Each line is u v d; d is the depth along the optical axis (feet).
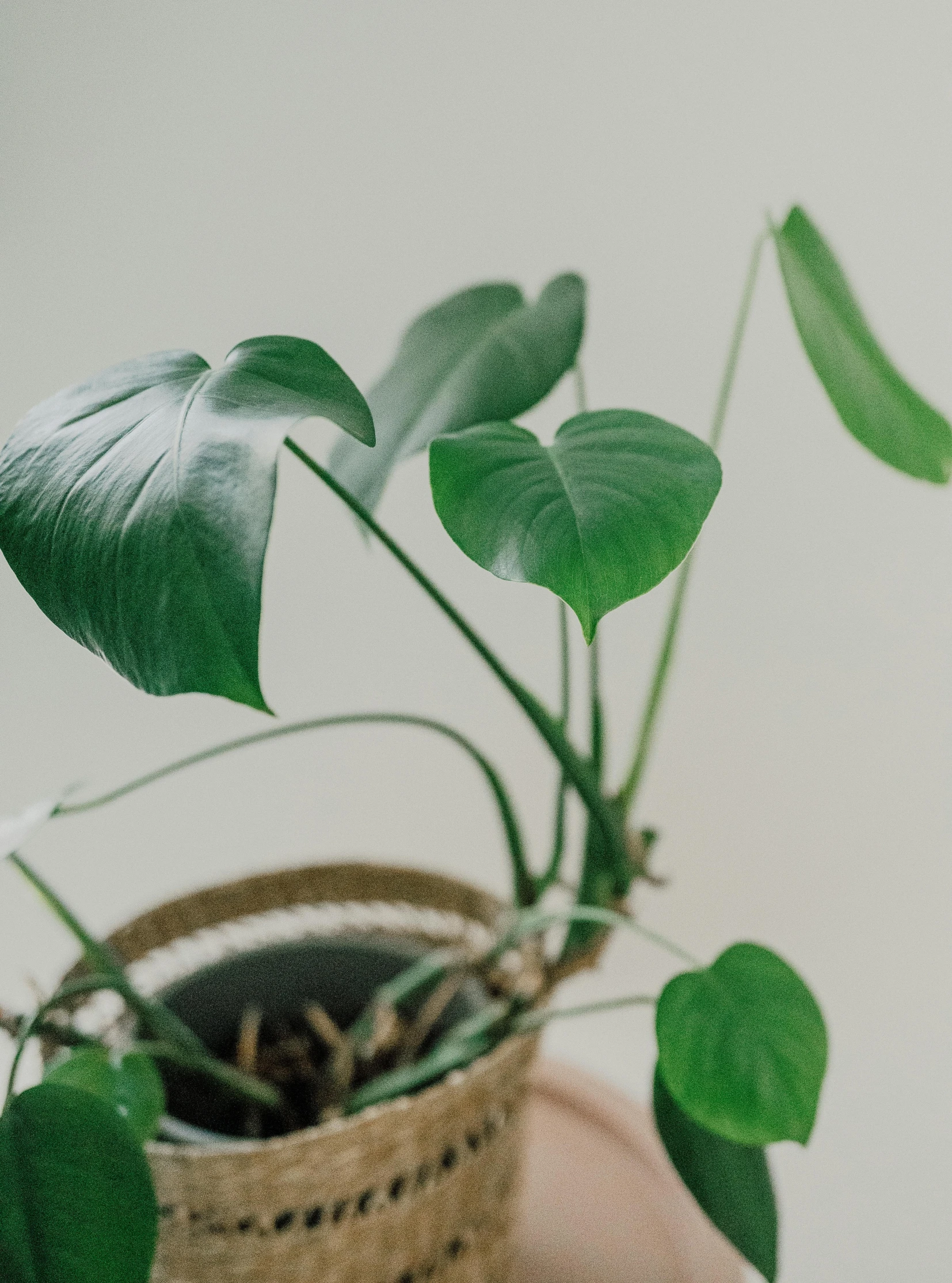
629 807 3.79
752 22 3.92
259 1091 3.58
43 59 4.09
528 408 3.50
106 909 4.77
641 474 3.01
